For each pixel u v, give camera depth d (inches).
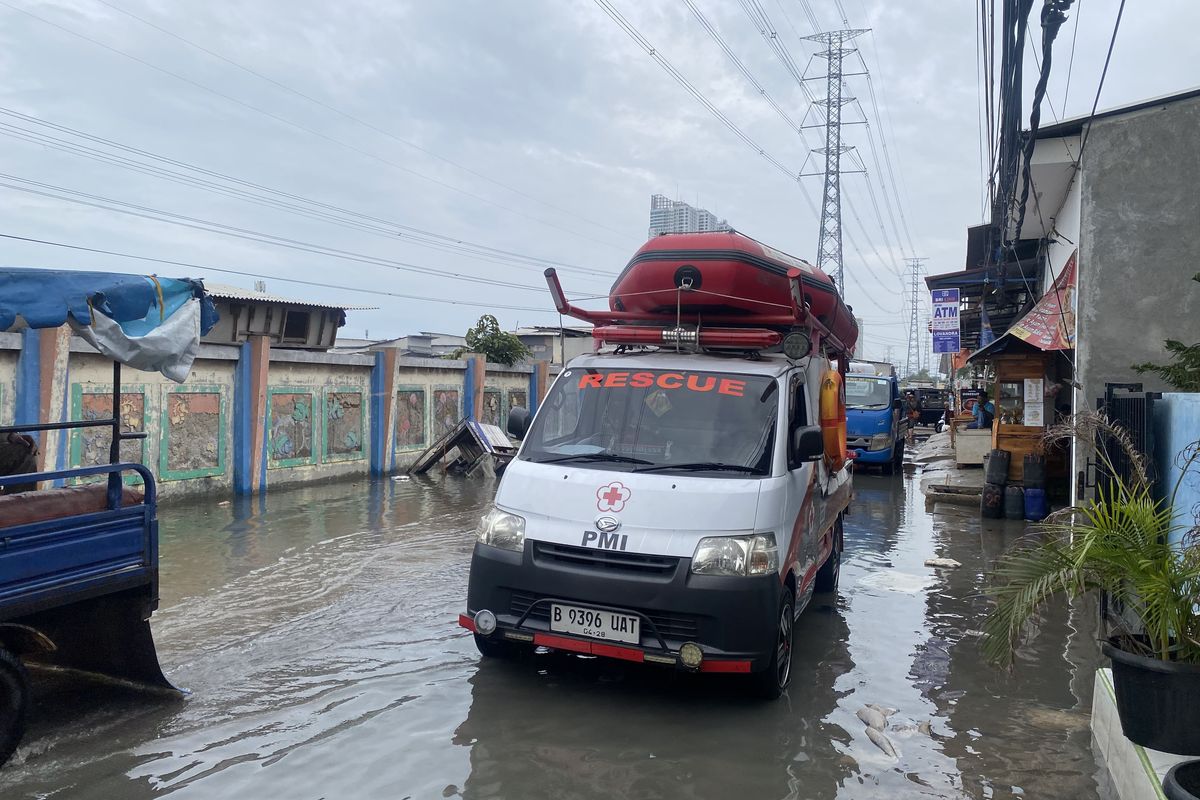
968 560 372.5
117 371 189.2
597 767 164.6
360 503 526.6
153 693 196.2
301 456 614.9
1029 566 156.2
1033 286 654.5
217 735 176.6
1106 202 369.4
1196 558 144.9
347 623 259.8
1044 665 233.5
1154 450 241.4
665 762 167.3
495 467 681.6
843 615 281.1
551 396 233.5
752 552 185.8
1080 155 374.9
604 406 222.7
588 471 204.1
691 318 240.4
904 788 159.8
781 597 194.2
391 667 219.8
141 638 190.5
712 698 201.9
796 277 215.8
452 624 259.1
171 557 356.5
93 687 199.0
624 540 186.7
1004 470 491.5
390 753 169.0
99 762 162.7
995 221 465.7
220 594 294.5
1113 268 368.5
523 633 193.2
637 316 244.2
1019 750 177.5
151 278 188.4
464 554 364.2
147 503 190.9
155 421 502.0
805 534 225.8
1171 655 146.7
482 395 802.2
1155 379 361.4
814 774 163.9
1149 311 364.2
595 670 219.1
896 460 746.8
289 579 317.1
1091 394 370.6
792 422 219.8
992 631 156.9
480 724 183.8
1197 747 142.9
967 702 204.5
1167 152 362.3
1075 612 289.9
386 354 683.4
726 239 228.2
